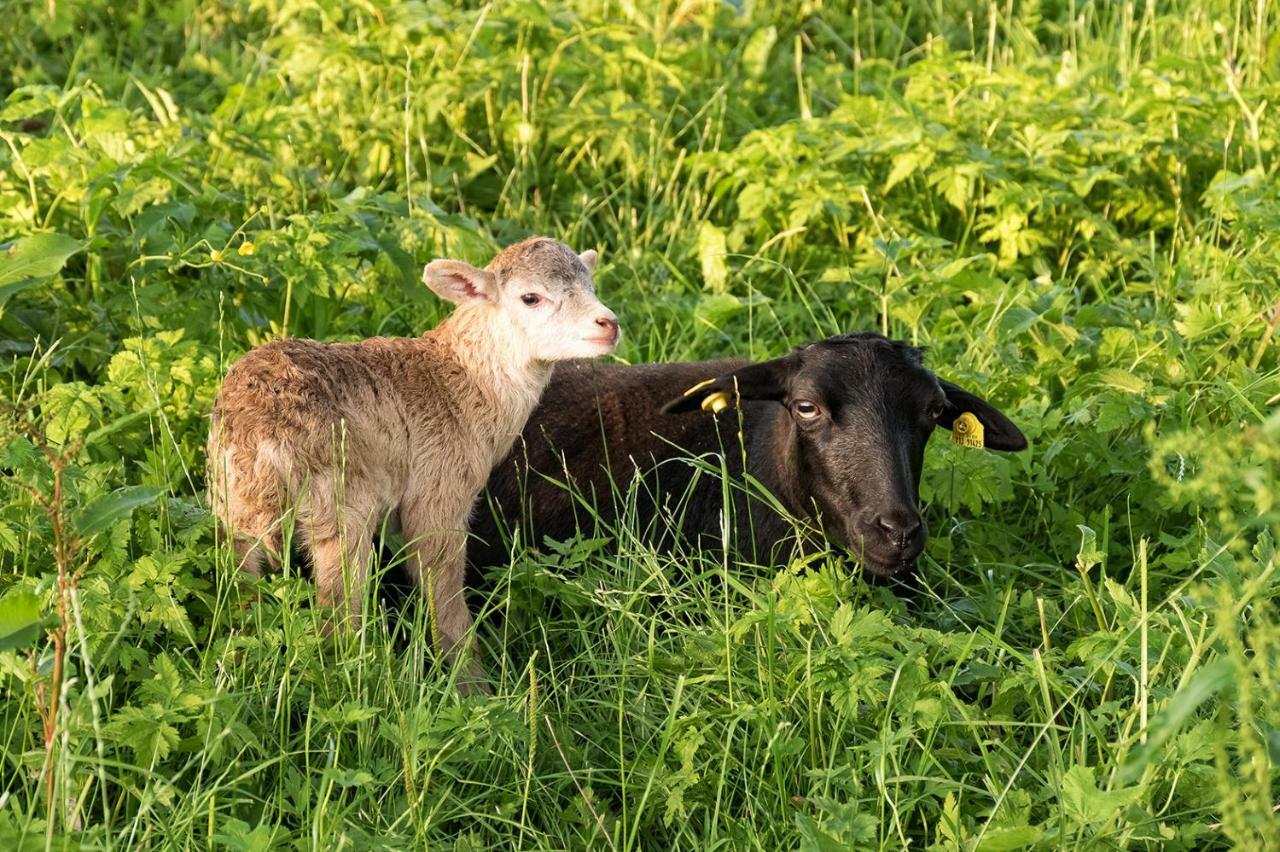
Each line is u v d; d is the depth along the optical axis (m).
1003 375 6.46
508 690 4.93
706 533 5.97
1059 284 7.18
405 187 8.23
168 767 4.15
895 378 5.39
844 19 10.95
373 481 4.97
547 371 5.50
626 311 7.61
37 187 7.00
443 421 5.20
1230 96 8.76
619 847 4.17
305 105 8.84
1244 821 3.51
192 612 4.74
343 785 3.98
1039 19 10.68
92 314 6.44
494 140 8.71
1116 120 8.44
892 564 5.18
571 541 5.32
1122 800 3.68
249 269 6.34
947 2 11.20
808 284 7.48
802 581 4.93
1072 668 4.61
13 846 3.48
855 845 3.92
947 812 3.88
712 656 4.68
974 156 7.92
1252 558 4.65
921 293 7.04
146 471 5.32
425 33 8.95
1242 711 3.58
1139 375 6.32
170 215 6.43
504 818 4.10
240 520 4.79
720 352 7.52
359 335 6.66
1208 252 7.28
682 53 9.47
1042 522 5.99
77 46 10.08
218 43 10.50
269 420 4.70
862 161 8.20
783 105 9.90
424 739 4.03
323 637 4.73
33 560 4.71
